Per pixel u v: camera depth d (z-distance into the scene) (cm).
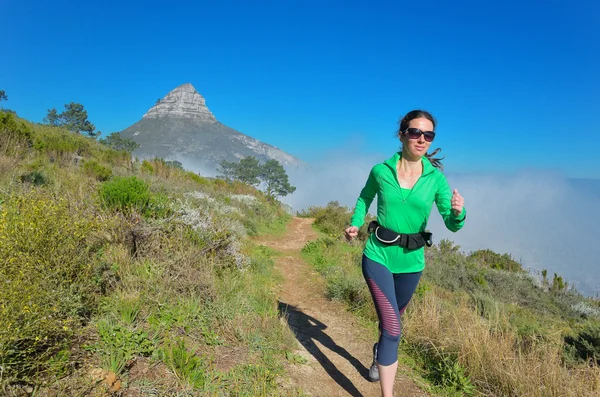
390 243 256
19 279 227
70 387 209
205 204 1093
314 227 1551
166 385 241
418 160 259
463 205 230
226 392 250
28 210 311
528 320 668
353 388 303
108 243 450
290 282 665
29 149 1017
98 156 1526
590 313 1092
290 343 360
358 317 496
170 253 477
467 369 329
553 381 293
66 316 257
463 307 504
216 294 409
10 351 198
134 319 318
